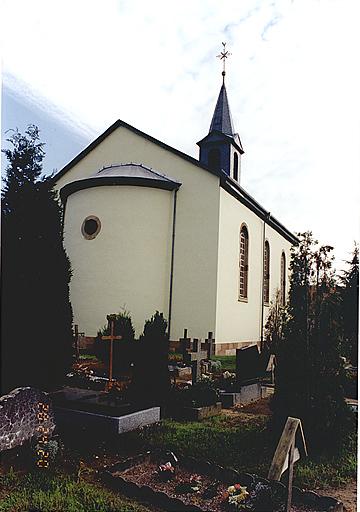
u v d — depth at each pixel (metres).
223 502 3.99
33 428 5.39
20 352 6.77
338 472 4.91
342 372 5.70
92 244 15.52
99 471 4.62
